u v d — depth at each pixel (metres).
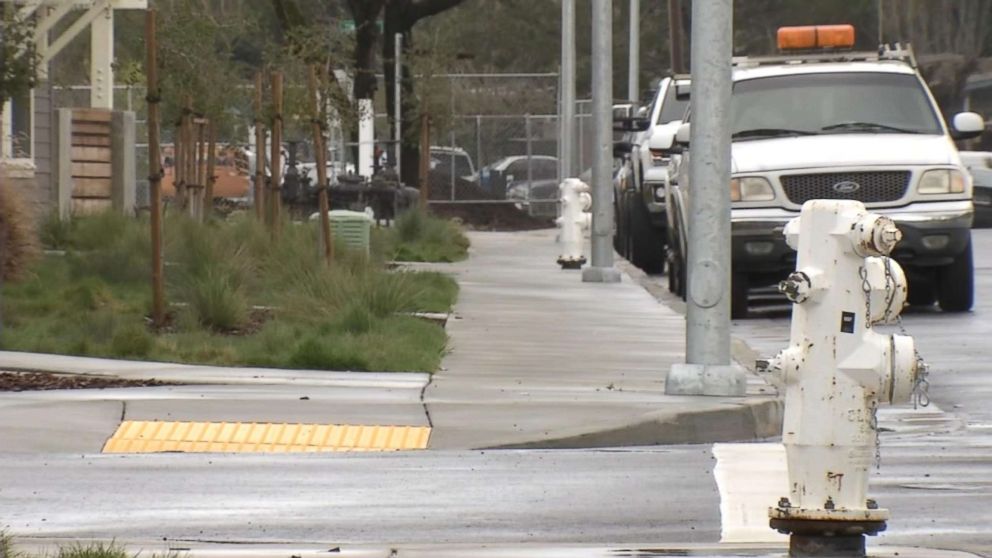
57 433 41.34
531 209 158.38
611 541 30.45
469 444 41.38
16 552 26.75
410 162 151.88
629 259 105.06
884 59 76.06
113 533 31.06
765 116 71.00
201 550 28.77
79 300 63.53
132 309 62.91
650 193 96.19
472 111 169.00
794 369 26.38
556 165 162.00
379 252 92.56
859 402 26.22
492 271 92.38
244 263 70.31
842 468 26.20
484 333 63.09
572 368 54.06
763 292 81.31
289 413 44.19
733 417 44.34
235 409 44.53
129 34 138.12
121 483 36.19
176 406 44.78
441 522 32.38
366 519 32.59
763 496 35.03
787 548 29.12
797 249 26.94
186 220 74.88
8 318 59.16
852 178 66.75
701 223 47.69
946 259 67.44
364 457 39.72
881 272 26.25
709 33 47.53
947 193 67.06
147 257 70.31
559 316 69.19
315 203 120.81
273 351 55.03
